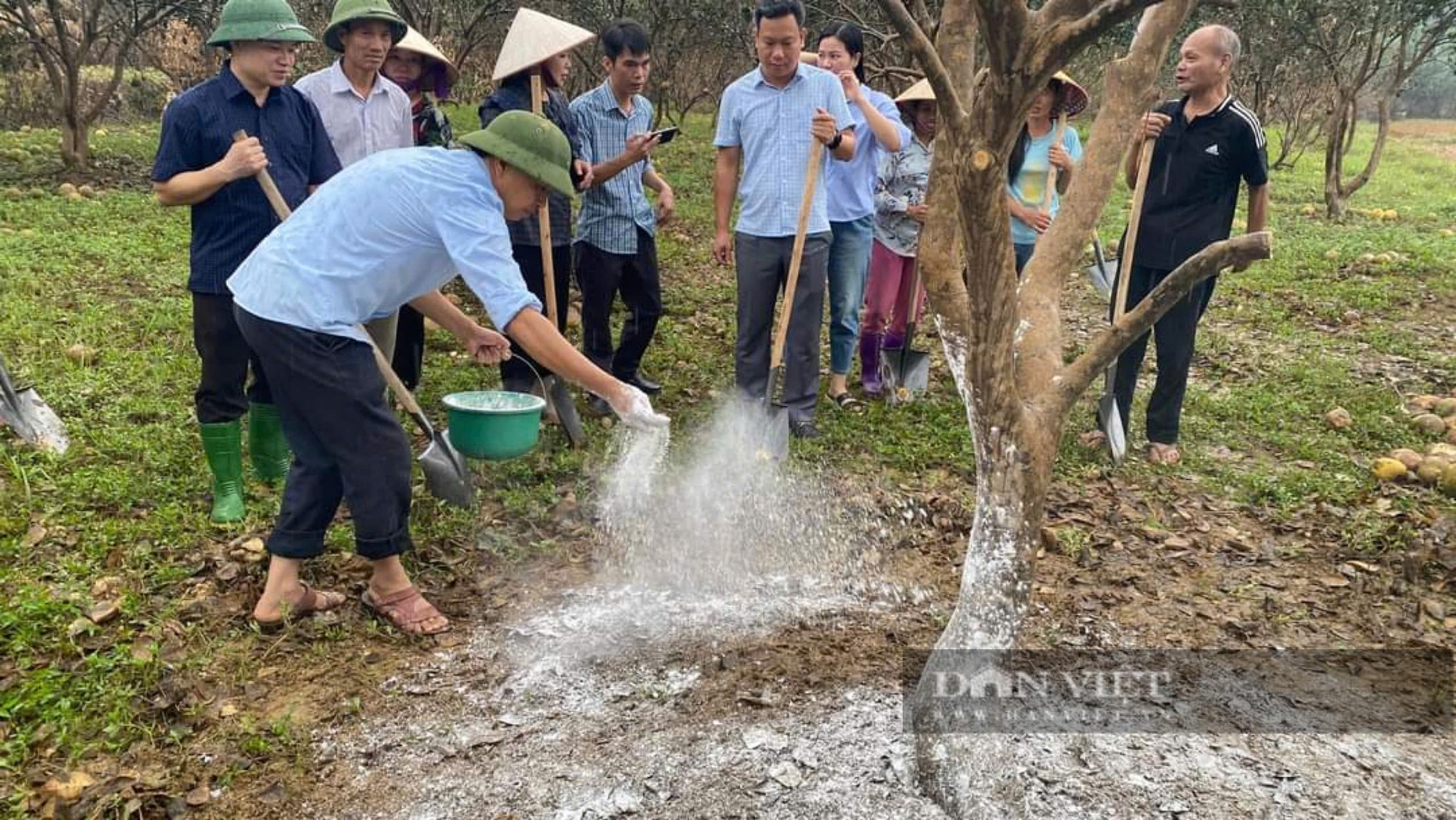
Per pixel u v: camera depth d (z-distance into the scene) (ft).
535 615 11.69
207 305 12.49
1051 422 7.57
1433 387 21.39
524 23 15.71
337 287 9.93
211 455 13.11
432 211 9.73
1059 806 8.71
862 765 9.07
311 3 42.83
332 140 14.78
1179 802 8.84
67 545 12.35
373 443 10.43
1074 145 18.84
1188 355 16.67
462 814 8.57
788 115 16.15
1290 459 17.42
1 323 20.06
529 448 12.73
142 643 10.43
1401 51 41.50
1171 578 13.14
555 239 17.03
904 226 18.95
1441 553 13.42
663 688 10.26
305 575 12.12
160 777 8.82
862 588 12.60
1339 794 9.04
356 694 10.10
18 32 43.80
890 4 6.08
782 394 19.31
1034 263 8.09
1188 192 16.20
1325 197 44.01
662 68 54.54
